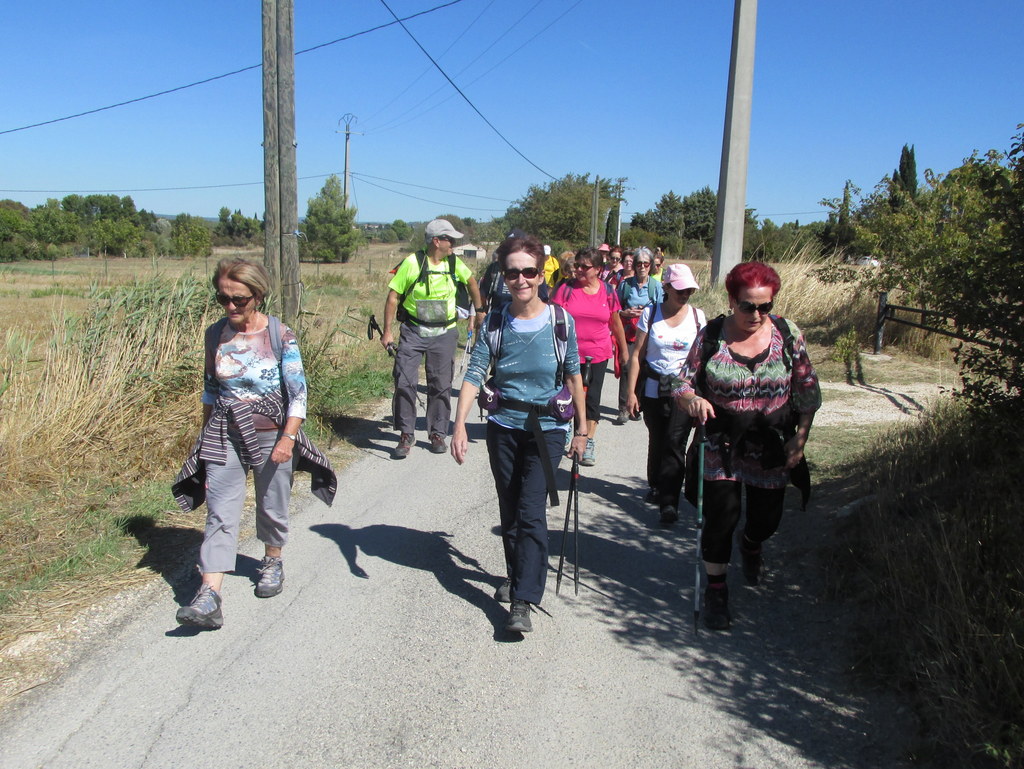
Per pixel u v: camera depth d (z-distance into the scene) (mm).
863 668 3553
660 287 8648
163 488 5645
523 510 3980
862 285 12469
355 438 7703
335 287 30797
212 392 4051
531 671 3648
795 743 3133
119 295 6996
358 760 3014
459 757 3045
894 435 6000
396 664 3680
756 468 3994
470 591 4457
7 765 2914
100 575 4387
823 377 10469
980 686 3039
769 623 4070
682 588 4520
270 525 4223
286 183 8242
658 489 5691
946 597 3541
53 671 3504
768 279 3746
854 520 4836
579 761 3035
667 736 3184
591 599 4375
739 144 17312
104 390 6305
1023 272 4066
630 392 5512
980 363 4371
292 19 8133
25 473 5539
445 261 7055
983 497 4145
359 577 4594
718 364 3934
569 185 54281
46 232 62031
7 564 4406
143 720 3207
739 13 16859
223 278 3795
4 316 15812
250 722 3217
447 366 7168
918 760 2975
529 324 4012
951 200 10875
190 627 3932
